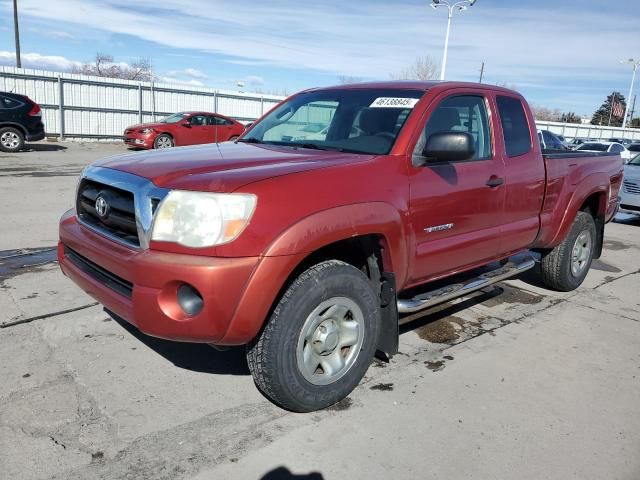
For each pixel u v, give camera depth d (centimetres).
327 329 307
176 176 287
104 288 304
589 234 552
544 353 407
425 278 372
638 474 273
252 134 441
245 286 266
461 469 271
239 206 267
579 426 312
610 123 8906
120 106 2453
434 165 359
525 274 616
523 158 441
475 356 395
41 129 1755
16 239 657
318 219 284
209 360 369
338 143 375
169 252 271
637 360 402
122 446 275
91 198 329
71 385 329
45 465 259
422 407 324
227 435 289
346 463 271
